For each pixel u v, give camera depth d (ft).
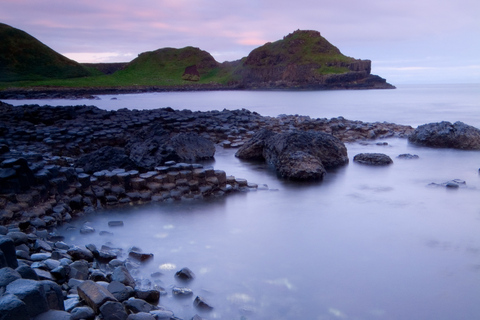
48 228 27.94
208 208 32.37
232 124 80.94
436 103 192.24
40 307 12.30
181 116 85.81
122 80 567.59
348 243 24.58
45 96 288.10
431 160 51.57
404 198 34.35
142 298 17.66
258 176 43.52
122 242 25.44
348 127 77.77
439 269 21.04
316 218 29.35
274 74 563.89
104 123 74.69
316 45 574.97
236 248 24.04
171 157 45.37
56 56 610.65
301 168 41.63
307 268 21.25
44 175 30.91
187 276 20.17
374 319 16.70
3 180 28.27
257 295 18.69
